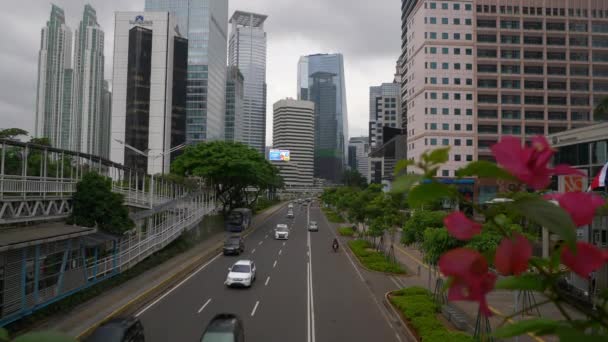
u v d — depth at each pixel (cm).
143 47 8838
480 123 6531
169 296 2261
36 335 144
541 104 6575
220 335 1329
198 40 10575
